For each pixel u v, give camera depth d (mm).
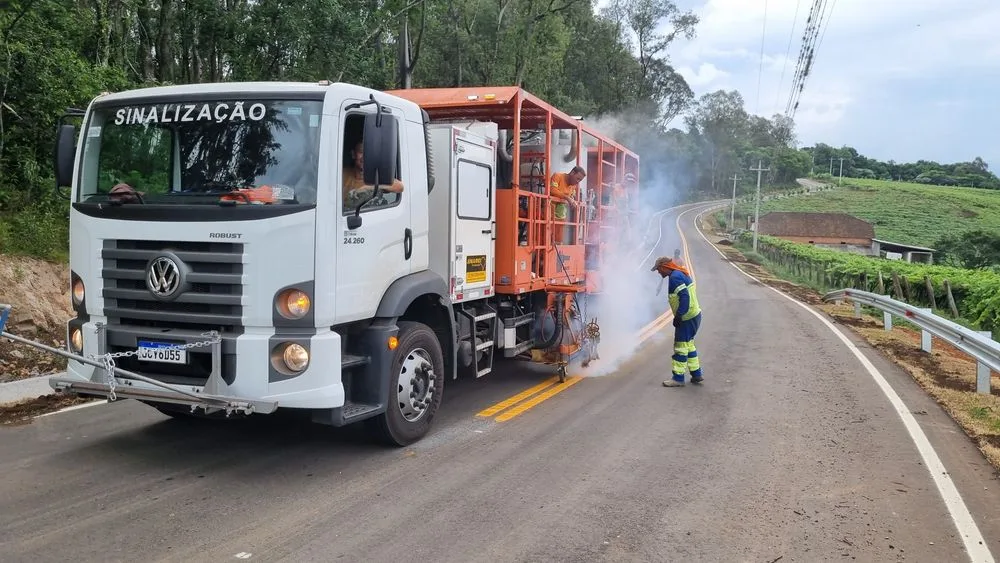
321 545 4121
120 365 5273
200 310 5008
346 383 5652
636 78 78062
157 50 18344
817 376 9805
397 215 5828
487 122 8266
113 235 5156
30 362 8289
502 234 7859
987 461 6121
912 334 15516
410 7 22422
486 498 4949
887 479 5594
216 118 5172
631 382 9188
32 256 10047
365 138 4961
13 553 3895
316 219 4938
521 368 9945
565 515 4691
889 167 189500
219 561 3877
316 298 4938
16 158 11312
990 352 8594
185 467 5422
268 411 4840
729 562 4090
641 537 4387
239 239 4855
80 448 5805
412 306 6613
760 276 37562
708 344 12734
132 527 4289
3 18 10469
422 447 6094
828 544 4379
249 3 18469
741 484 5406
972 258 57438
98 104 5480
